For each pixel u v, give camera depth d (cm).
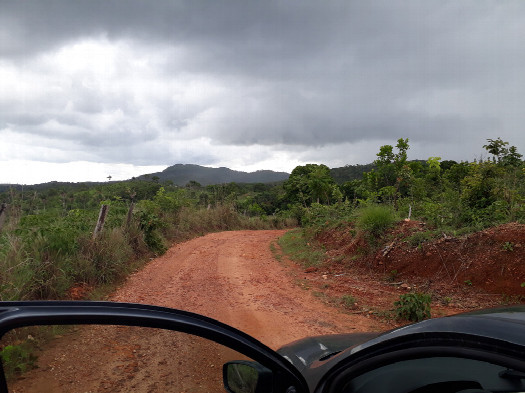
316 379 218
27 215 840
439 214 1020
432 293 779
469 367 156
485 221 935
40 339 138
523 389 140
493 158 1224
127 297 795
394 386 175
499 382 146
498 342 137
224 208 2700
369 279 926
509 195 1025
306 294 829
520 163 1191
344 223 1342
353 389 188
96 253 909
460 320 161
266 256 1340
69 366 140
